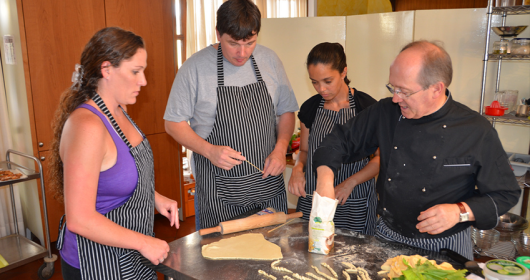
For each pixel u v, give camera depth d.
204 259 1.23
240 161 1.64
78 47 2.77
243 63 1.67
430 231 1.15
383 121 1.40
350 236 1.38
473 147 1.20
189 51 3.94
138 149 1.28
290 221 1.54
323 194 1.29
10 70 2.76
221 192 1.76
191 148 1.70
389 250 1.28
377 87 3.33
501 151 1.20
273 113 1.85
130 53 1.17
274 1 4.70
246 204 1.79
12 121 2.91
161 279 2.57
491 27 2.65
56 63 2.69
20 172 2.59
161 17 3.19
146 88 3.20
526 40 2.54
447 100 1.24
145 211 1.35
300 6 4.92
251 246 1.30
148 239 1.21
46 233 2.58
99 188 1.21
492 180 1.18
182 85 1.70
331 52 1.64
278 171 1.73
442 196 1.26
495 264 1.06
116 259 1.27
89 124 1.10
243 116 1.73
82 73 1.19
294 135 3.41
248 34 1.51
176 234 3.31
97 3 2.82
